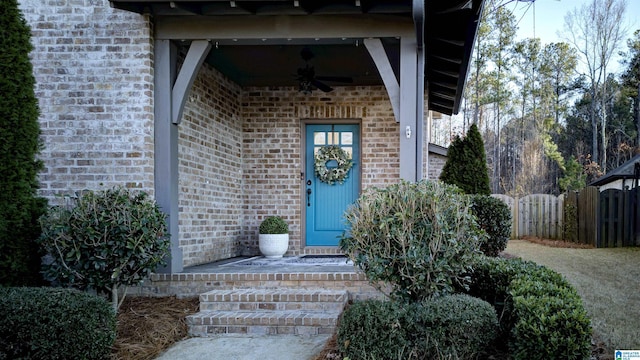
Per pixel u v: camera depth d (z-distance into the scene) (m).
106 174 5.07
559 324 3.10
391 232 3.64
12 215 4.23
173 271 5.06
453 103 8.91
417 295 3.77
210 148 6.38
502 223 6.48
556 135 24.84
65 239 4.16
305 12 4.86
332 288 4.90
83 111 5.09
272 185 7.38
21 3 5.13
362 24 4.99
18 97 4.27
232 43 5.23
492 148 25.58
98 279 4.24
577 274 6.24
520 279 3.76
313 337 4.20
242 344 4.06
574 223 10.15
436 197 3.71
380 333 3.33
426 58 6.25
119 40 5.08
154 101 5.14
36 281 4.49
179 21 5.11
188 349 3.98
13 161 4.24
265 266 5.62
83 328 3.48
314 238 7.38
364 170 7.29
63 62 5.11
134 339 4.08
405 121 4.97
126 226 4.21
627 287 5.48
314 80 6.33
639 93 22.91
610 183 11.98
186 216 5.68
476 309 3.48
